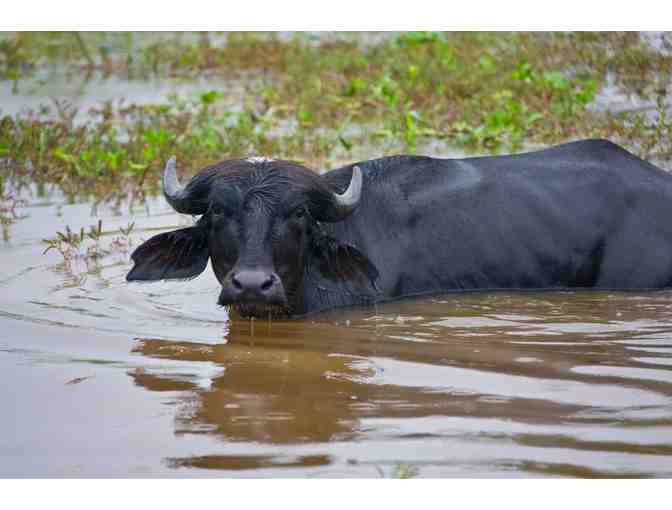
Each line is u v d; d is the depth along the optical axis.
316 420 7.29
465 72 21.34
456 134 18.00
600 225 11.49
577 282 11.48
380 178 11.29
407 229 11.15
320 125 19.19
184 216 13.98
